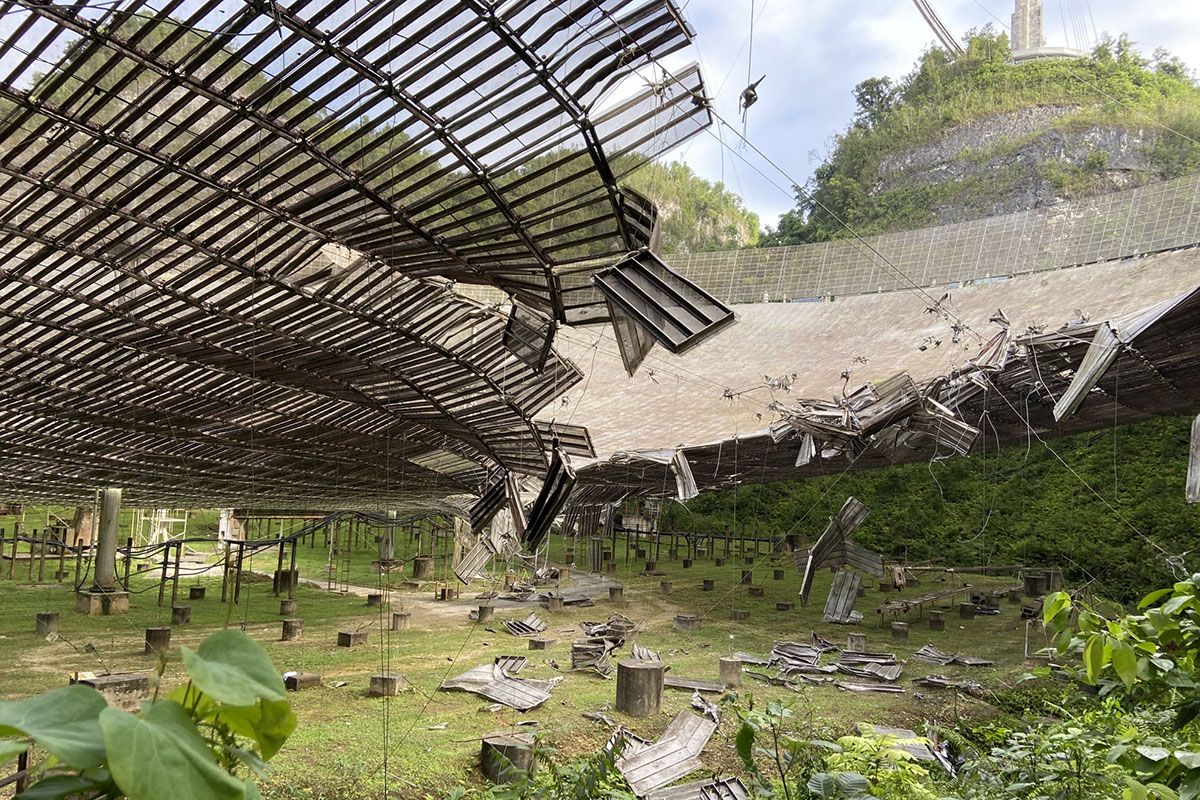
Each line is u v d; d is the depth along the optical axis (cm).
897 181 6234
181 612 2069
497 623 2323
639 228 923
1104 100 5603
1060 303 3334
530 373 1367
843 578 2556
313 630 2100
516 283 1068
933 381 1759
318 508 3259
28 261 995
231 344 1225
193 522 4250
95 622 2028
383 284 1146
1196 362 1723
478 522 1906
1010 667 1875
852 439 1870
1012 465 4053
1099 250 3641
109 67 744
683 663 1866
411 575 3344
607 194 889
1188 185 3441
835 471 2861
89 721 115
